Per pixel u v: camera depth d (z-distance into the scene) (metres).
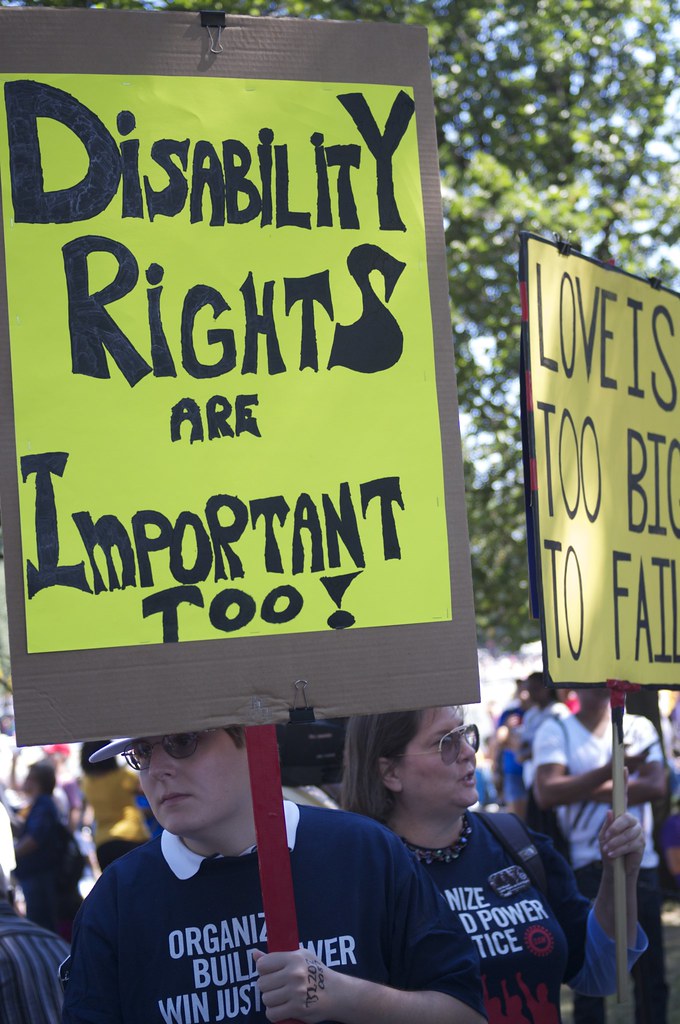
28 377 1.96
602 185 11.41
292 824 2.08
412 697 2.02
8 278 1.97
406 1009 1.93
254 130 2.10
